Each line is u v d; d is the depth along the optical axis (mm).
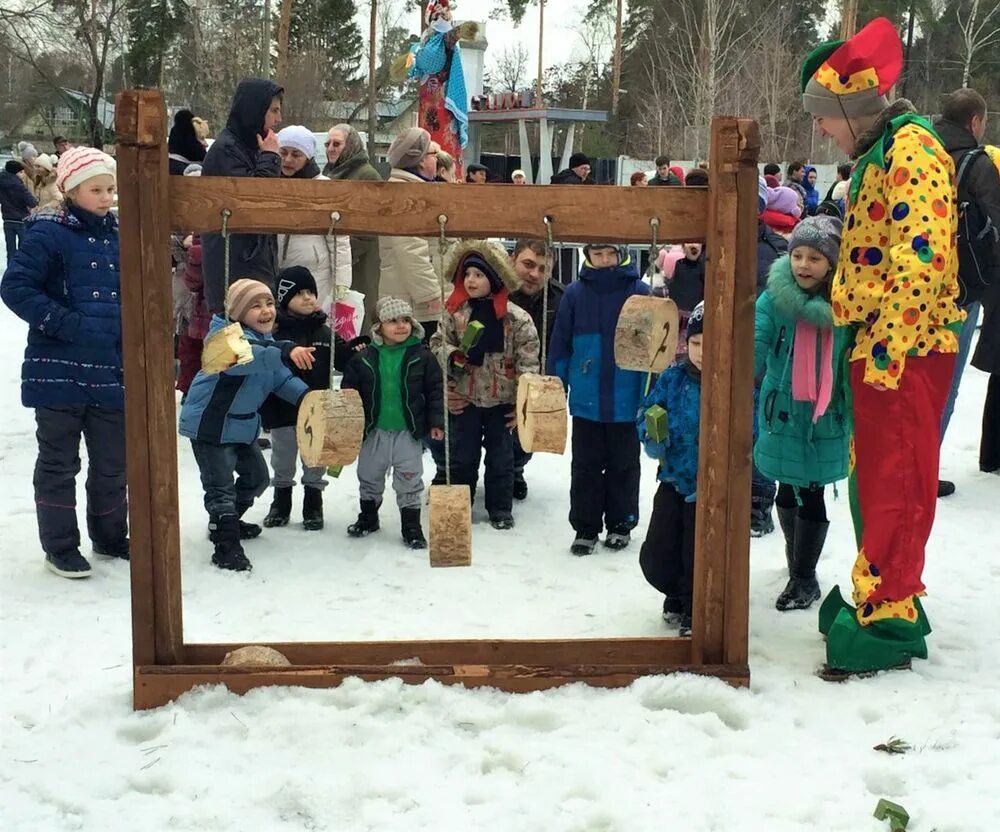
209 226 3129
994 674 3502
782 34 36781
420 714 3088
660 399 3945
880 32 3486
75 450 4426
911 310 3203
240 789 2719
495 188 3166
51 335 4301
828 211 7125
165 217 3098
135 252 3094
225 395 4582
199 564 4695
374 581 4562
